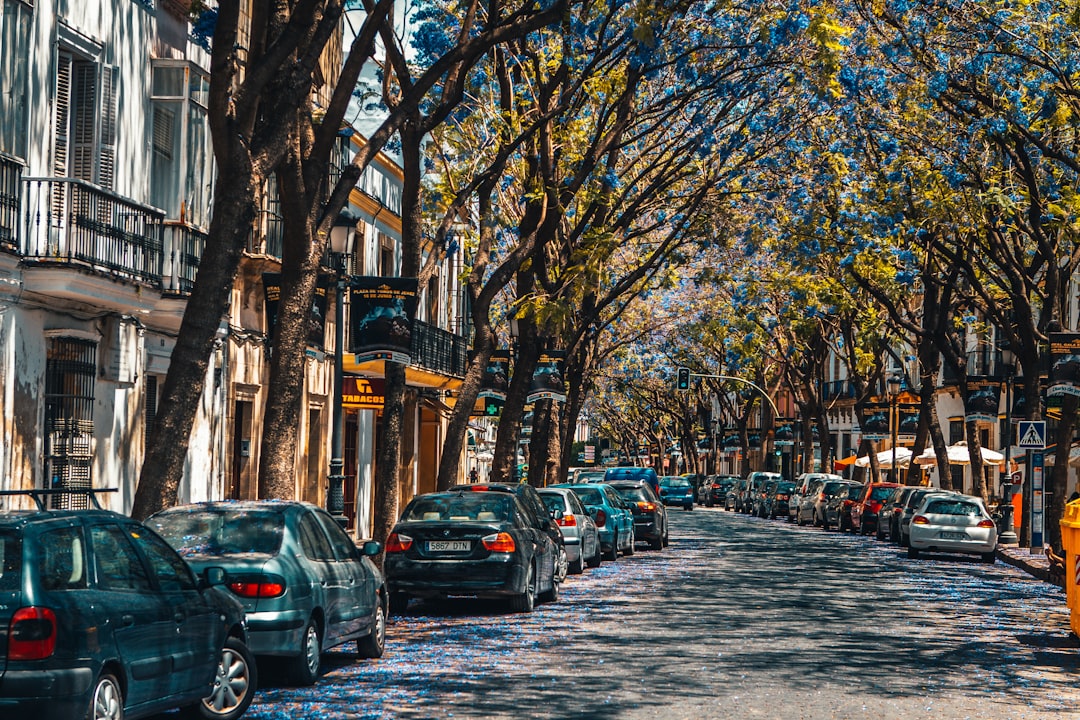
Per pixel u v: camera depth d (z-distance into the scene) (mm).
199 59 25109
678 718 10844
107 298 19734
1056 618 19391
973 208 28766
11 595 8102
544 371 33281
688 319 50500
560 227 29812
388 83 22172
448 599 21734
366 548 14297
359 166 16406
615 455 149500
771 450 72375
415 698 11672
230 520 12398
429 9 22359
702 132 26094
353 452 37094
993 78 24281
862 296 40594
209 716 10602
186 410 12727
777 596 21766
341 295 20531
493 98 27500
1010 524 38969
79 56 20562
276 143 13375
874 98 25125
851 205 30297
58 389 20078
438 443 48469
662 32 19922
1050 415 33375
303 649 12062
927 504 33375
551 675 13086
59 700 8039
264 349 29062
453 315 49000
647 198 29281
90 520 9109
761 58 22578
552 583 20938
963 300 38375
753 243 32094
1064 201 26812
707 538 41688
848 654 14930
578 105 25203
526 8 18344
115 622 8688
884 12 23406
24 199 18531
